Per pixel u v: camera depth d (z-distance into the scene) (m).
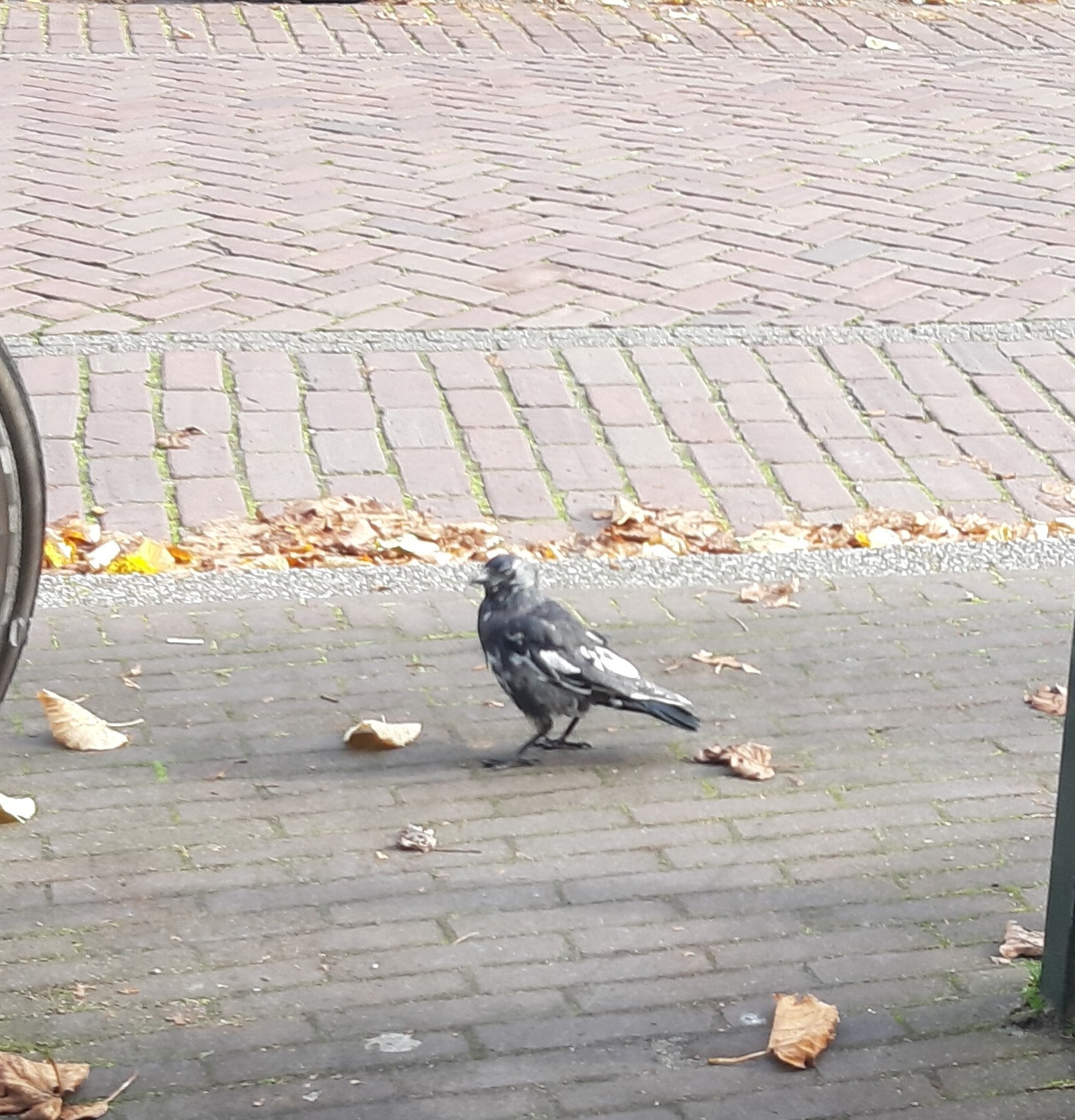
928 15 10.05
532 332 5.74
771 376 5.61
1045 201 6.64
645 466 5.28
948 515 5.16
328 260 6.09
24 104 7.46
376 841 4.16
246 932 3.99
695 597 4.82
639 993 3.90
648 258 6.16
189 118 7.30
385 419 5.39
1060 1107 3.74
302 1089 3.76
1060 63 8.95
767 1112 3.73
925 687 4.55
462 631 4.70
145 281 5.93
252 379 5.50
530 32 9.22
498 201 6.54
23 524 4.03
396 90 7.92
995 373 5.66
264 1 9.74
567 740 4.41
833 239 6.32
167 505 5.08
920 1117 3.73
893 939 3.99
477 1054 3.81
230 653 4.61
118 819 4.19
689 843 4.17
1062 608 4.80
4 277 5.93
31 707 4.44
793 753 4.38
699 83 8.22
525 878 4.10
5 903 4.03
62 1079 3.75
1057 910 3.82
